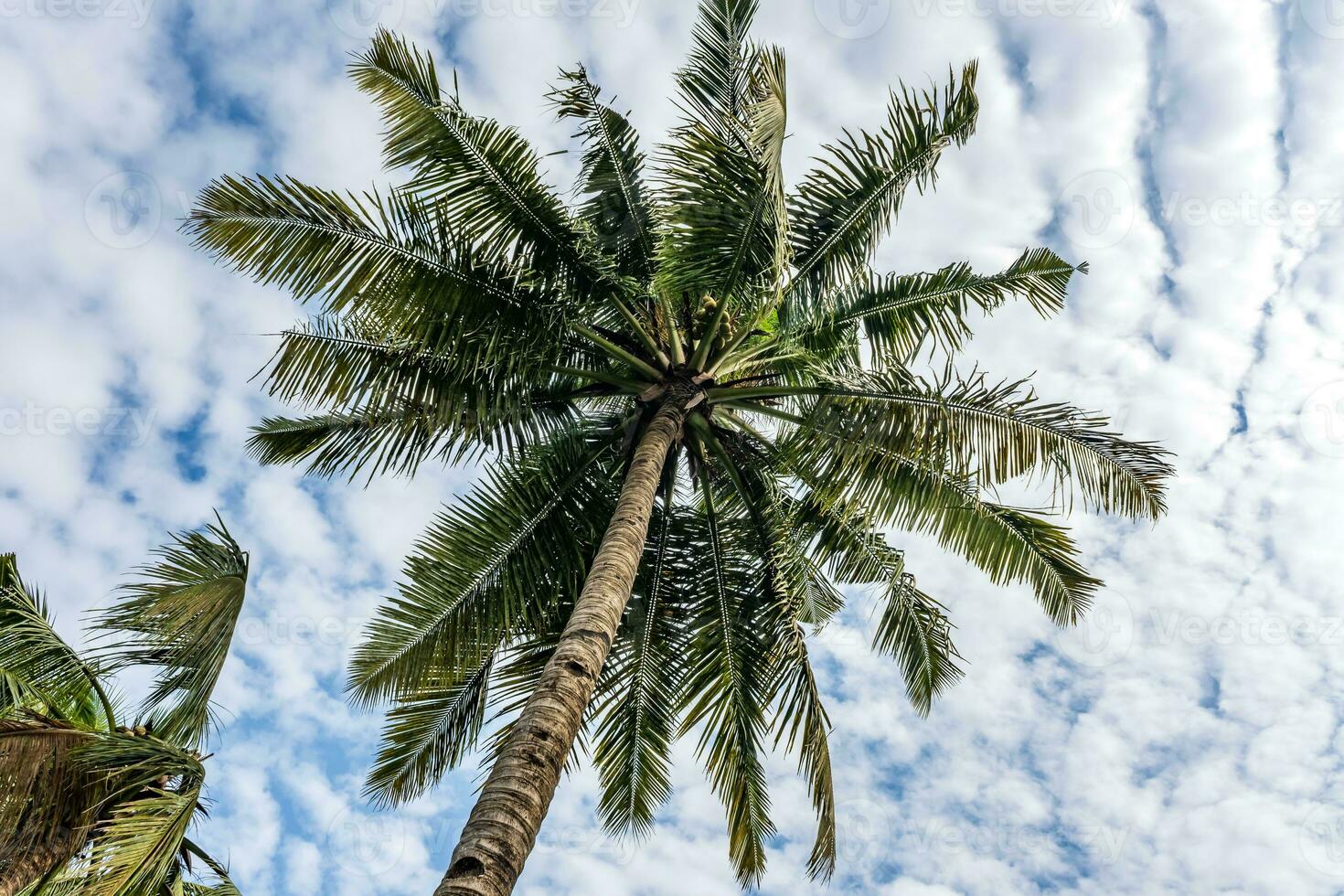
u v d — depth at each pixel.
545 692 5.97
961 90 8.91
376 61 8.47
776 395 9.28
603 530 9.89
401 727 9.12
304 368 8.48
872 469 9.08
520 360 8.66
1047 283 9.63
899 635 10.09
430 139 8.55
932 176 8.97
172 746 7.16
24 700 7.39
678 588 10.16
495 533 9.45
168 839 6.56
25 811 6.51
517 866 4.80
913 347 9.77
